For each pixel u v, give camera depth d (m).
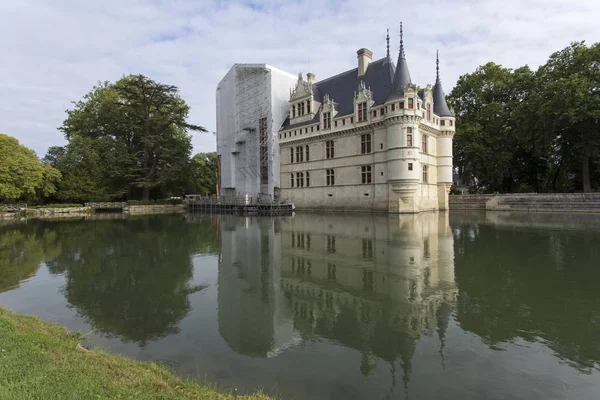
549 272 11.63
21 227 31.11
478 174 49.84
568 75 38.69
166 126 62.25
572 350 6.46
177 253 17.05
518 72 47.56
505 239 18.33
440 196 43.94
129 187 62.56
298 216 39.28
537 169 50.53
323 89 51.78
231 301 9.86
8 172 47.59
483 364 6.06
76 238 23.02
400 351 6.61
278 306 9.36
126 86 59.50
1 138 49.75
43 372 4.68
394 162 37.22
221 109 65.06
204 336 7.57
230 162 61.81
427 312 8.48
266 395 5.20
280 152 53.78
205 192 82.88
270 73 53.91
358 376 5.82
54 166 64.38
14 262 15.42
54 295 10.62
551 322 7.69
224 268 13.73
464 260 13.66
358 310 8.78
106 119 62.19
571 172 50.28
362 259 14.34
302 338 7.34
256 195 55.94
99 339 7.47
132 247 19.02
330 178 46.12
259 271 13.08
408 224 26.81
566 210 36.62
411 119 36.62
